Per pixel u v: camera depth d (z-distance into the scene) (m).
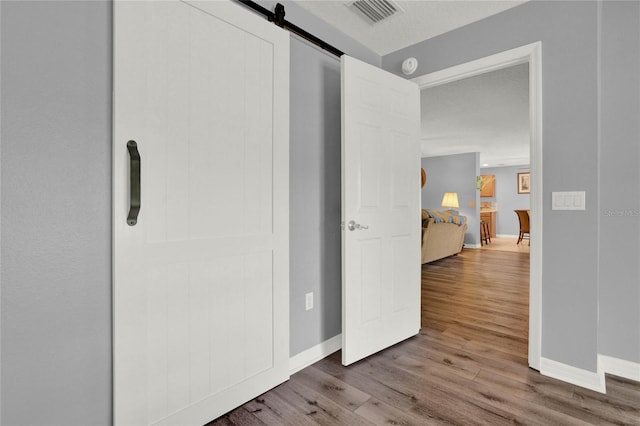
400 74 2.58
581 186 1.79
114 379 1.20
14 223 1.03
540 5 1.93
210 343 1.47
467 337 2.44
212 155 1.46
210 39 1.45
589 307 1.78
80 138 1.14
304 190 2.03
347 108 2.00
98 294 1.19
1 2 1.00
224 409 1.52
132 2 1.22
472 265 5.36
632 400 1.64
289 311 1.95
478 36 2.19
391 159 2.28
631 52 1.84
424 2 1.99
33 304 1.06
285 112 1.77
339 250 2.28
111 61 1.21
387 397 1.67
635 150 1.84
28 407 1.06
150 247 1.27
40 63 1.06
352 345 2.03
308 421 1.49
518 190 9.98
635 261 1.85
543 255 1.91
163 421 1.32
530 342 1.97
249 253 1.61
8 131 1.01
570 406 1.59
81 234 1.15
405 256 2.38
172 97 1.33
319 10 2.06
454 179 8.02
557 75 1.87
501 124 5.14
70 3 1.12
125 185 1.21
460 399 1.65
